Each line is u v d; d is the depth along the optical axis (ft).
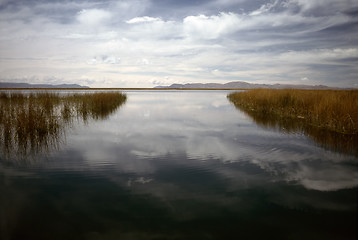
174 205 12.68
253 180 15.96
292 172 17.44
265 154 21.79
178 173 17.22
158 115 50.03
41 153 21.98
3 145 24.58
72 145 24.89
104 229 10.60
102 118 44.73
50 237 10.05
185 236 10.14
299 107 44.21
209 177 16.48
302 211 12.10
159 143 25.91
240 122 40.37
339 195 13.82
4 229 10.53
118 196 13.66
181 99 113.50
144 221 11.23
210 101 98.27
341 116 30.96
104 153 22.08
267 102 54.13
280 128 34.27
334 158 20.54
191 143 25.91
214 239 9.94
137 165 18.88
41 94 60.64
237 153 22.13
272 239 9.98
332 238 10.03
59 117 41.27
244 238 10.02
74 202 12.94
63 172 17.33
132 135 30.14
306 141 26.43
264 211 12.10
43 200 13.17
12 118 32.37
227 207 12.49
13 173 17.08
